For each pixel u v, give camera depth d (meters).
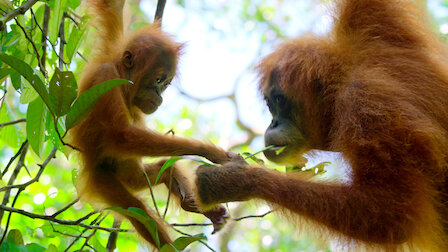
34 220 4.17
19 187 2.75
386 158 2.77
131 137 3.26
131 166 3.57
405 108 2.85
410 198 2.72
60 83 2.23
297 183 2.95
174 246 2.34
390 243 2.73
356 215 2.76
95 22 3.75
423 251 2.91
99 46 3.74
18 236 2.81
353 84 3.04
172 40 4.19
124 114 3.36
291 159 3.50
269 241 10.81
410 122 2.81
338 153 3.11
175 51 4.09
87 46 3.86
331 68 3.28
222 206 3.31
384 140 2.80
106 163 3.48
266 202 2.96
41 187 6.09
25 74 2.21
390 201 2.72
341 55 3.28
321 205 2.83
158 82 3.95
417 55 3.16
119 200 3.35
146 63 3.89
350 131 2.92
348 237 2.82
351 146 2.88
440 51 3.41
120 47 3.88
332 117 3.34
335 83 3.24
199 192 3.02
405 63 3.09
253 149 11.27
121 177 3.55
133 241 4.63
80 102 2.26
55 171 7.70
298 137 3.47
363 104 2.93
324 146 3.51
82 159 3.44
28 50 3.21
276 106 3.54
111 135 3.28
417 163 2.77
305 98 3.39
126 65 3.86
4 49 3.16
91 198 3.44
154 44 3.96
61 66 3.14
